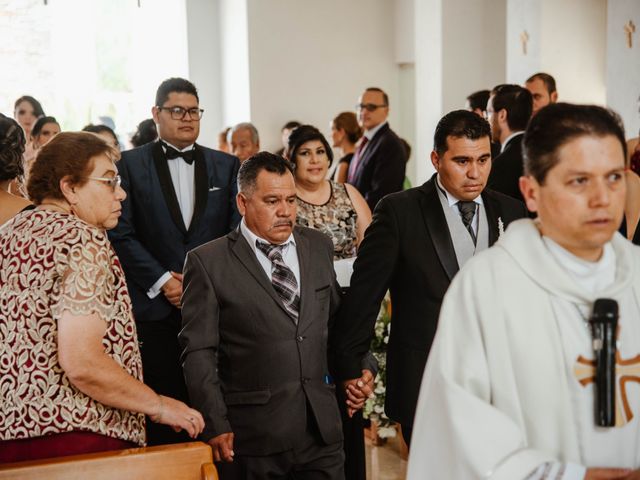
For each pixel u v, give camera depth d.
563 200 1.35
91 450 2.09
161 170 3.68
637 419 1.40
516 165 4.04
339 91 10.15
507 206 2.60
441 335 1.47
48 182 2.19
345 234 4.05
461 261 2.52
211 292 2.60
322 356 2.68
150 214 3.63
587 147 1.33
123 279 2.16
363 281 2.59
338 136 7.16
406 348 2.55
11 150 2.60
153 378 3.58
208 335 2.58
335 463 2.66
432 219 2.54
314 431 2.62
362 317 2.60
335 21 10.07
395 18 10.39
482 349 1.43
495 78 8.63
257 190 2.62
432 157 2.58
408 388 2.52
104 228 2.29
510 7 7.81
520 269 1.44
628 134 6.69
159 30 10.24
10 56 9.66
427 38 8.62
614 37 6.82
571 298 1.40
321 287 2.70
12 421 2.05
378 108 6.14
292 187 2.64
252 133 7.25
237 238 2.68
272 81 9.76
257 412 2.58
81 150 2.20
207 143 10.35
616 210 1.35
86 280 2.01
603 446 1.38
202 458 2.05
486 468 1.33
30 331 2.04
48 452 2.06
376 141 6.16
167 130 3.71
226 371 2.65
